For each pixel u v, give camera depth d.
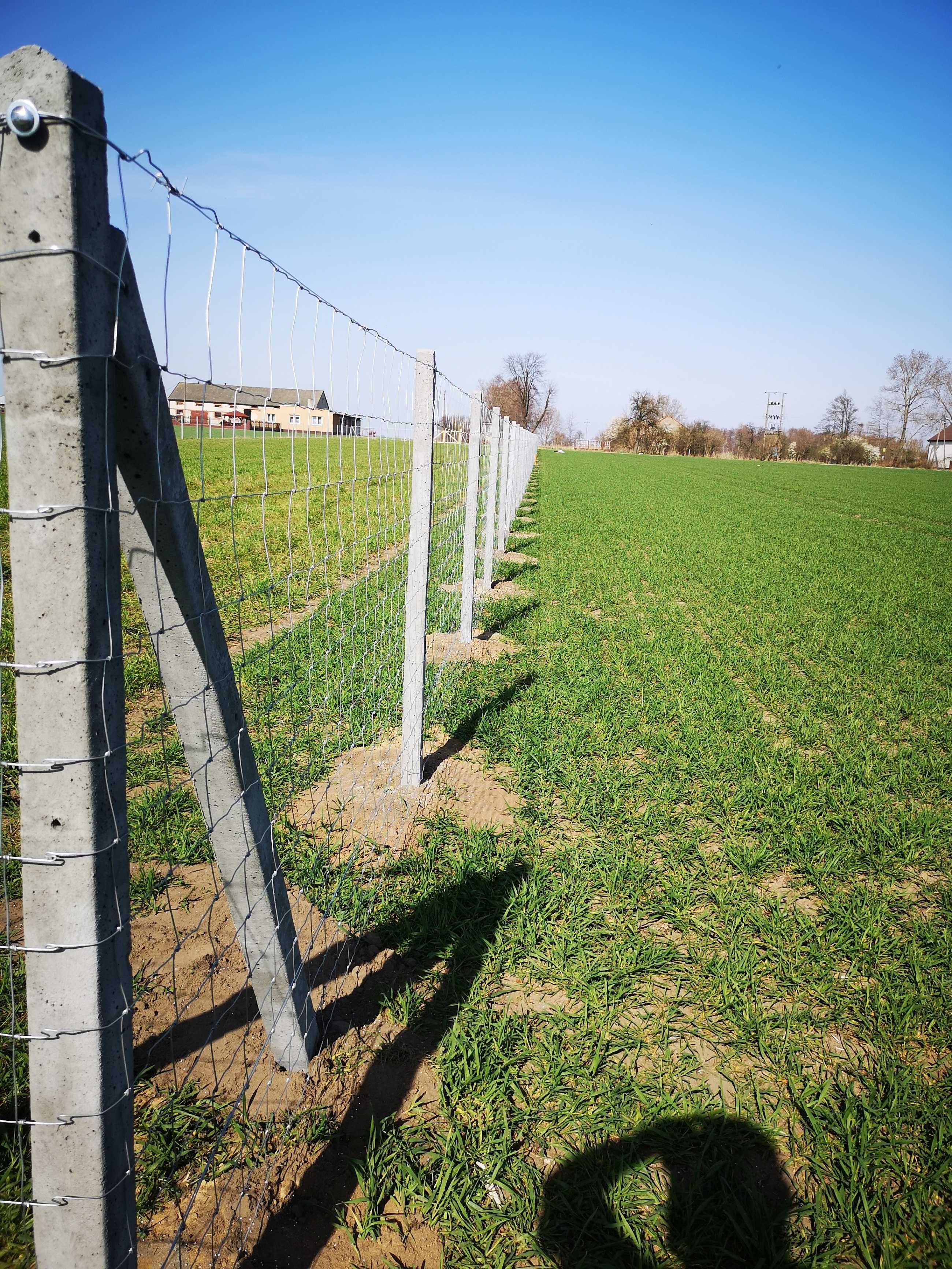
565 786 4.70
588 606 9.98
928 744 5.74
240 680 5.80
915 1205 2.19
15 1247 1.82
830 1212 2.16
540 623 8.65
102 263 1.10
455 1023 2.76
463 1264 1.98
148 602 1.65
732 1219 2.10
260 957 2.21
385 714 5.44
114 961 1.26
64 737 1.15
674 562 13.95
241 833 1.99
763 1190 2.23
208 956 2.83
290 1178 2.14
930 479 58.81
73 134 1.02
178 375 1.48
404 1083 2.50
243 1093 2.08
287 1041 2.38
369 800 4.32
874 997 3.03
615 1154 2.31
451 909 3.37
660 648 7.98
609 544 15.77
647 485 38.88
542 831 4.16
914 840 4.24
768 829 4.30
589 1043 2.71
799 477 54.72
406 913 3.35
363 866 3.66
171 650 1.73
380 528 3.49
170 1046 2.46
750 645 8.52
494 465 9.73
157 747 4.69
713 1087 2.59
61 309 1.05
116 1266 1.37
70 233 1.04
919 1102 2.53
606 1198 2.16
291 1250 1.95
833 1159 2.32
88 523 1.12
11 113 0.99
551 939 3.24
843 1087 2.59
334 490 16.31
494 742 5.20
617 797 4.52
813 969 3.17
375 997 2.85
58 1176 1.29
